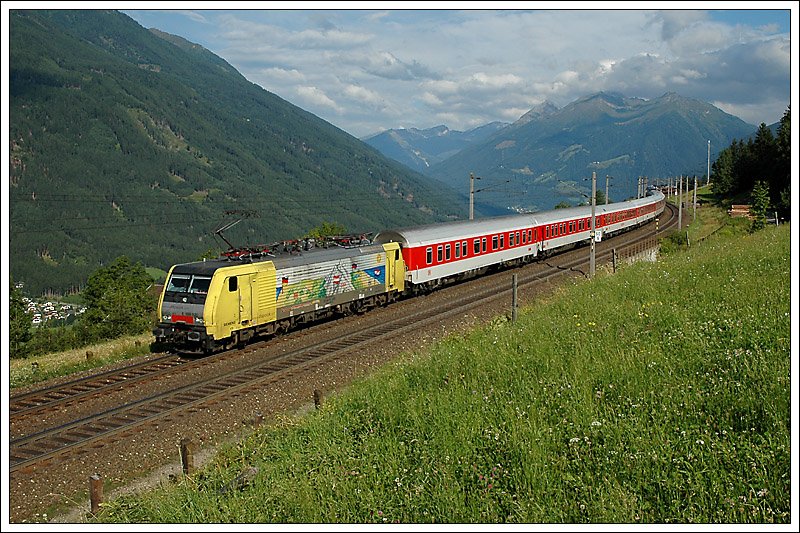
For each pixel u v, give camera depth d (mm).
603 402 9898
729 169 84625
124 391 16922
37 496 11398
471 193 37938
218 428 14219
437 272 30625
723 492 7258
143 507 10172
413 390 12672
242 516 8938
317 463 10312
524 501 7816
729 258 20797
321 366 18438
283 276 22297
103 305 56844
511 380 11812
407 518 8164
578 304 18266
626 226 57469
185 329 20234
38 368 20094
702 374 10227
